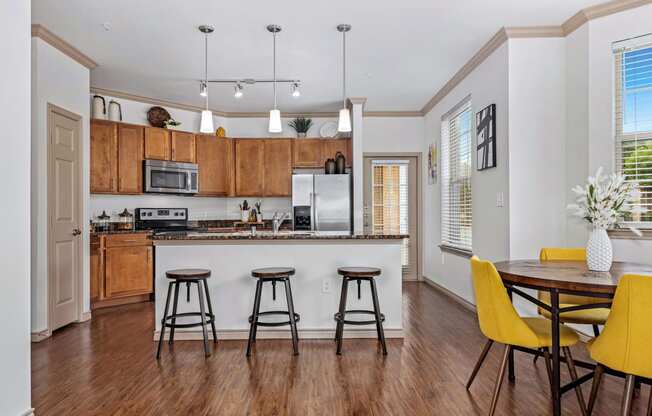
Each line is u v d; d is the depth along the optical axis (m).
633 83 3.31
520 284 2.30
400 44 4.12
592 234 2.49
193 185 6.13
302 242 3.76
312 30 3.80
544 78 3.77
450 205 5.68
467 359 3.17
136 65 4.66
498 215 4.02
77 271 4.29
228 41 4.04
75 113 4.25
